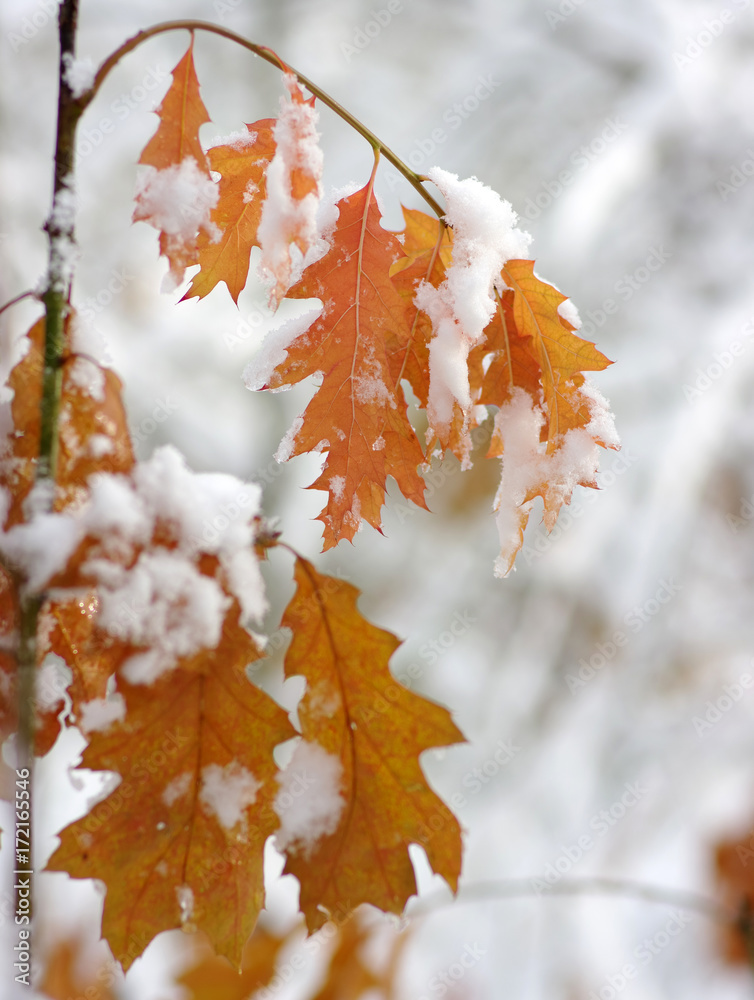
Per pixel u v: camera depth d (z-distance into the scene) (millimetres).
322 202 915
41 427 869
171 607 875
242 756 887
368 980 1460
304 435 915
